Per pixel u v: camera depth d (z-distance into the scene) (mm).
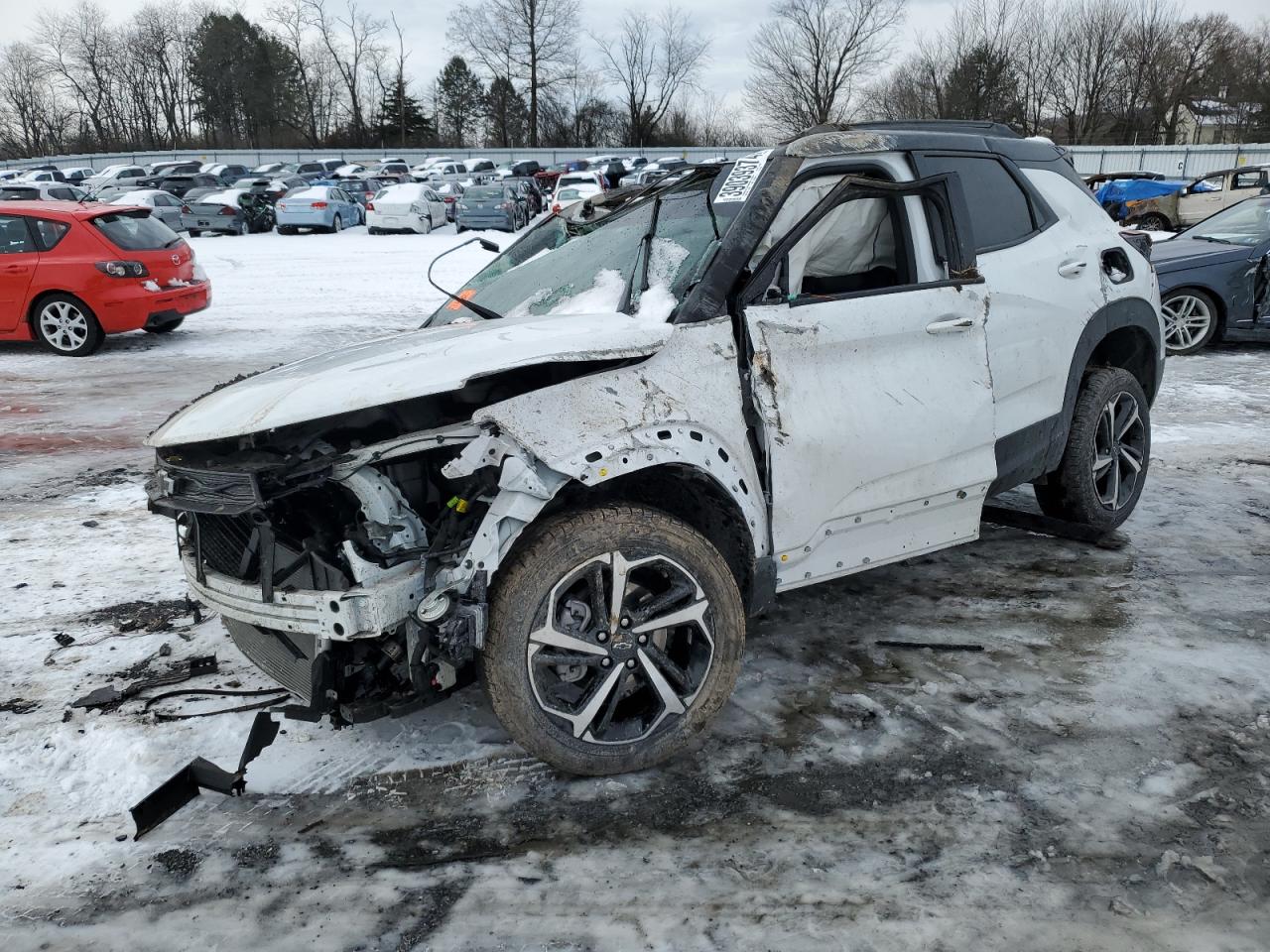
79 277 9953
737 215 3100
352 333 11539
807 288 3404
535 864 2412
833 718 3074
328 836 2531
